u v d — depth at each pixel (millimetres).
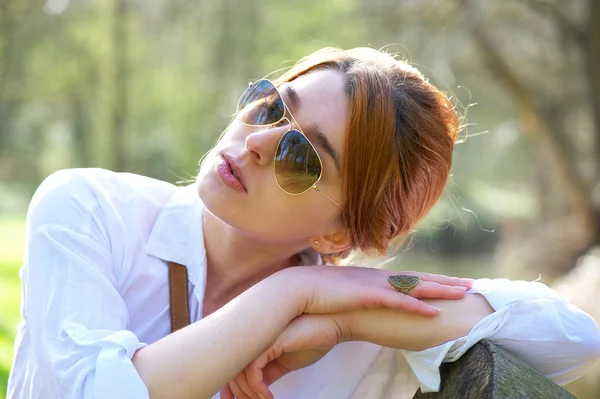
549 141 13523
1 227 11188
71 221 1652
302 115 1709
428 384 1651
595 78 11617
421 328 1645
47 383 1482
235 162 1710
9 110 21250
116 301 1592
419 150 1774
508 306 1646
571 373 1710
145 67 15188
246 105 1757
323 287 1643
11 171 22734
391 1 12648
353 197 1749
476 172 18234
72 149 21109
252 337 1526
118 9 14750
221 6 14219
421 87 1802
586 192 12578
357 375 1880
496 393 1438
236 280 1882
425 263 16609
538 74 14203
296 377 1855
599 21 11414
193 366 1460
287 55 13297
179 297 1783
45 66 16938
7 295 6191
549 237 12875
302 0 13094
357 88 1704
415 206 1849
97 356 1444
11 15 15820
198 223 1830
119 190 1830
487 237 16984
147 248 1787
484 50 13070
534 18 13711
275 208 1715
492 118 15898
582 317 1688
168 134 16484
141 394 1398
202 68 14922
